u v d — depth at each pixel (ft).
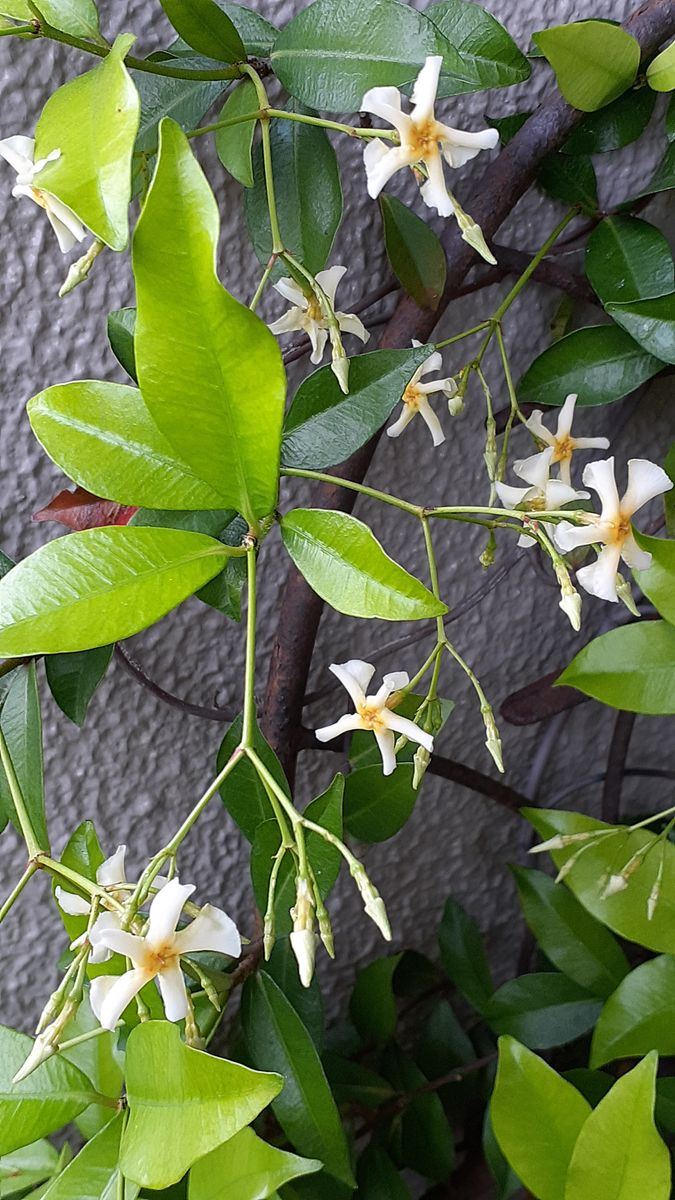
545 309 0.78
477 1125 0.99
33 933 0.85
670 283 0.68
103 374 0.69
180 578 0.50
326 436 0.57
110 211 0.41
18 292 0.64
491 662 0.92
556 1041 0.84
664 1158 0.58
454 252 0.69
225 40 0.54
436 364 0.66
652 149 0.75
